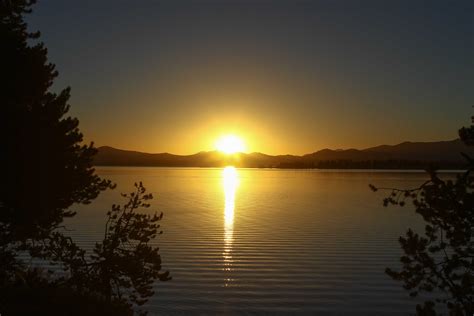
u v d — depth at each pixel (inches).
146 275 556.4
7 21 499.8
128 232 573.0
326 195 4212.6
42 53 507.5
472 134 317.4
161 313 824.9
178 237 1659.7
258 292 960.3
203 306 864.3
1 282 487.5
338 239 1627.7
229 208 2915.8
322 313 844.0
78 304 467.2
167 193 4424.2
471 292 316.2
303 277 1075.3
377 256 1315.2
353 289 984.3
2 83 462.0
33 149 459.5
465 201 310.2
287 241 1577.3
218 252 1363.2
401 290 971.3
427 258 333.4
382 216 2421.3
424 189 326.6
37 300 456.4
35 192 457.4
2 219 459.2
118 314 493.0
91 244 1395.2
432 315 324.8
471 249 319.9
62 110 514.6
